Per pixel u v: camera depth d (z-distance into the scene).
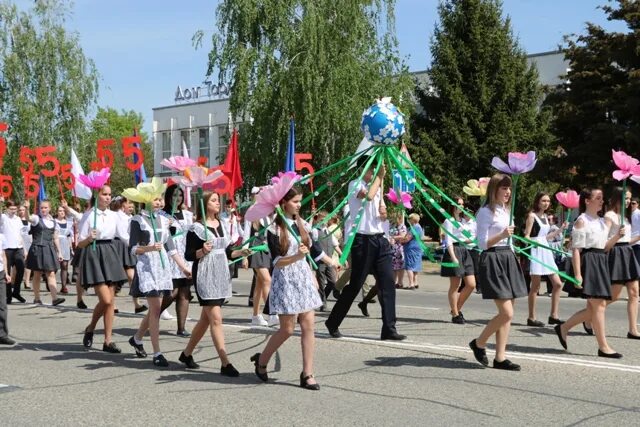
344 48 25.80
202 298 6.98
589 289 7.72
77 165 13.05
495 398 6.08
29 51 32.62
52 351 8.56
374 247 8.88
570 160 26.94
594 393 6.23
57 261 13.66
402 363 7.54
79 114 33.34
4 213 13.82
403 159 8.54
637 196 23.12
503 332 7.18
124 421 5.51
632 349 8.29
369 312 12.12
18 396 6.33
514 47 34.09
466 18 33.66
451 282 10.55
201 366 7.58
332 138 25.64
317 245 6.94
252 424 5.38
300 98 24.73
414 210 29.61
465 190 8.80
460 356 7.89
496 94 33.19
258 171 26.17
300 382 6.58
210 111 51.31
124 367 7.57
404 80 27.12
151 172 71.62
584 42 26.72
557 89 28.34
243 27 25.22
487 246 7.04
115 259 8.52
